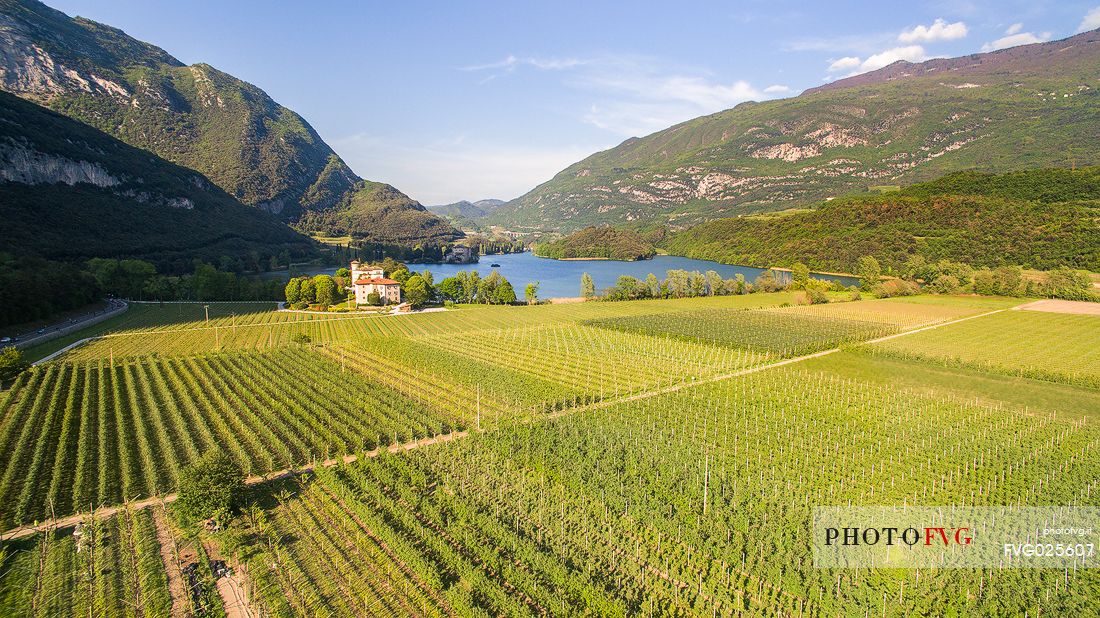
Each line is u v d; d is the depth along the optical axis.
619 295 182.75
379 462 55.78
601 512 46.66
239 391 80.75
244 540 42.81
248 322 139.62
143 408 73.00
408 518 44.19
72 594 36.34
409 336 124.88
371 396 78.81
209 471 45.16
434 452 58.78
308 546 41.94
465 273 187.88
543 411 72.94
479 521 44.12
